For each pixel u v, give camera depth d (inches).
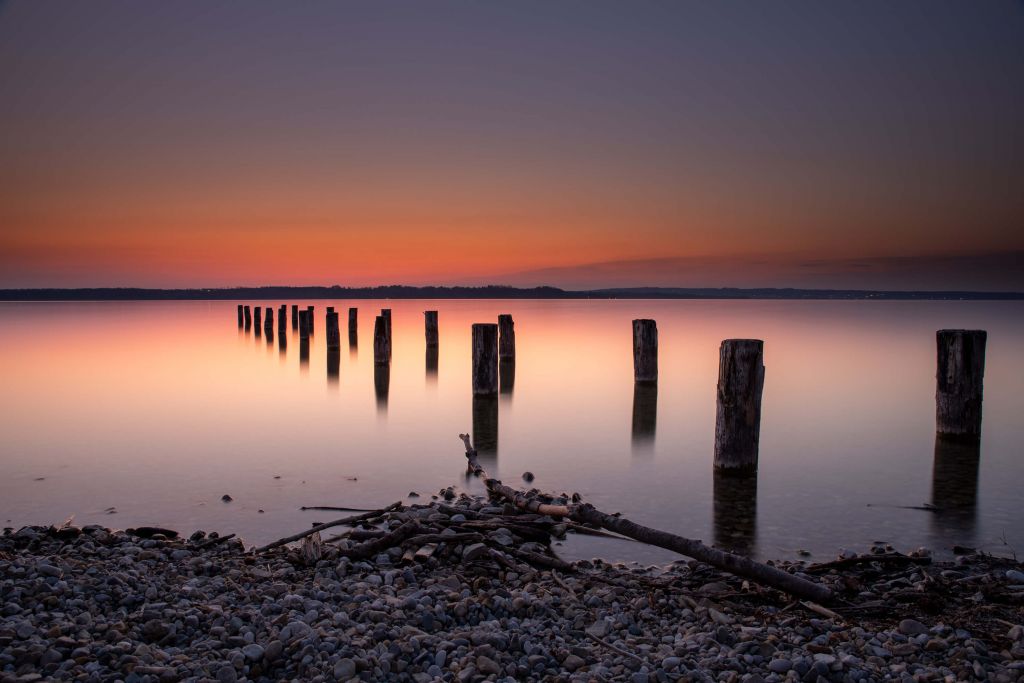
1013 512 327.6
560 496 340.2
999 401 617.6
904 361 927.7
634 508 334.0
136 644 177.0
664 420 547.8
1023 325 1744.6
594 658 180.4
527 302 5880.9
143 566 235.9
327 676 163.6
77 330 1630.2
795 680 166.9
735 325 1827.0
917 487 366.9
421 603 207.0
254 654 170.4
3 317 2368.4
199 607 197.8
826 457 428.5
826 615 210.7
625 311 3115.2
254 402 630.5
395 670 169.9
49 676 159.6
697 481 378.9
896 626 205.3
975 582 235.1
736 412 377.7
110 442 467.2
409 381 764.0
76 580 211.6
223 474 390.0
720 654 181.6
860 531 303.7
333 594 215.2
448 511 304.5
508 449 452.1
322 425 527.2
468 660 174.1
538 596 220.4
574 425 529.0
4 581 204.7
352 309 1266.0
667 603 219.0
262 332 1630.2
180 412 579.5
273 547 272.8
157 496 349.4
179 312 2923.2
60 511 327.0
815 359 952.3
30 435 489.4
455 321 2091.5
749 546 286.8
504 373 817.5
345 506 334.0
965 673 171.2
